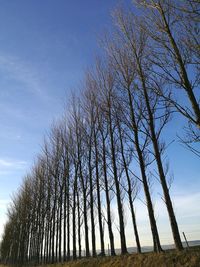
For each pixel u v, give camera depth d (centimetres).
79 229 2464
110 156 1972
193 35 958
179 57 963
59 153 3112
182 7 895
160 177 1296
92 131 2403
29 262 4269
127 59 1599
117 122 1770
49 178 3381
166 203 1252
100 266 1630
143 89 1444
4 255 7462
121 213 1814
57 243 2950
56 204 3142
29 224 4431
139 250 1789
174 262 1127
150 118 1402
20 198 5066
